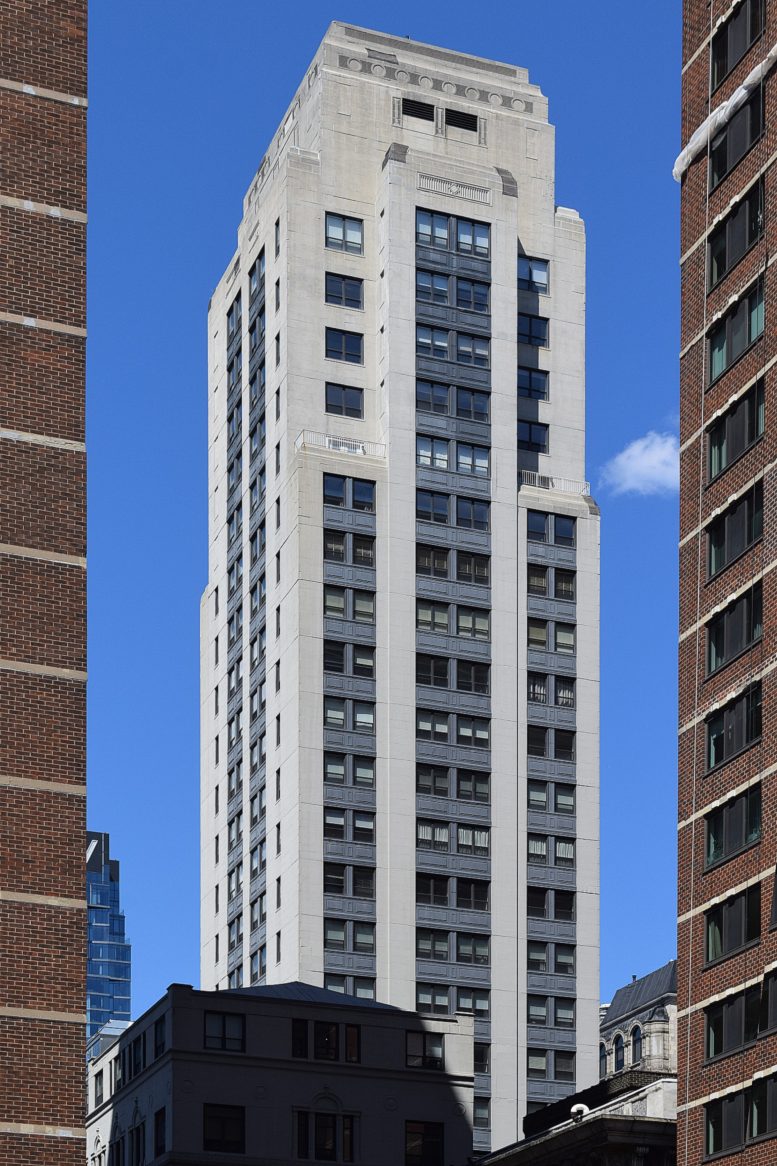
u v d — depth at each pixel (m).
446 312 148.25
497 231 151.12
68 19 59.53
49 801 52.75
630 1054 137.12
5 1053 50.59
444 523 144.75
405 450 144.88
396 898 136.50
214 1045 106.50
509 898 139.38
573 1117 91.81
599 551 148.62
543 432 151.25
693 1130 67.69
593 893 141.50
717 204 73.25
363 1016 109.81
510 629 144.62
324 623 140.25
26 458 55.03
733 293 71.31
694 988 68.81
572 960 139.75
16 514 54.47
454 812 139.75
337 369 147.25
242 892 146.00
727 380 71.31
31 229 57.09
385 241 148.38
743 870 66.56
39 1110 50.47
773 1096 63.09
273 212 153.12
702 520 71.94
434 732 140.75
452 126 154.75
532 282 154.12
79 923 52.16
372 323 149.00
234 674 153.62
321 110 151.50
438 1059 110.62
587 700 145.38
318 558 141.12
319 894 135.00
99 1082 117.94
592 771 144.12
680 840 71.06
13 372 55.59
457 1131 109.31
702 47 75.88
